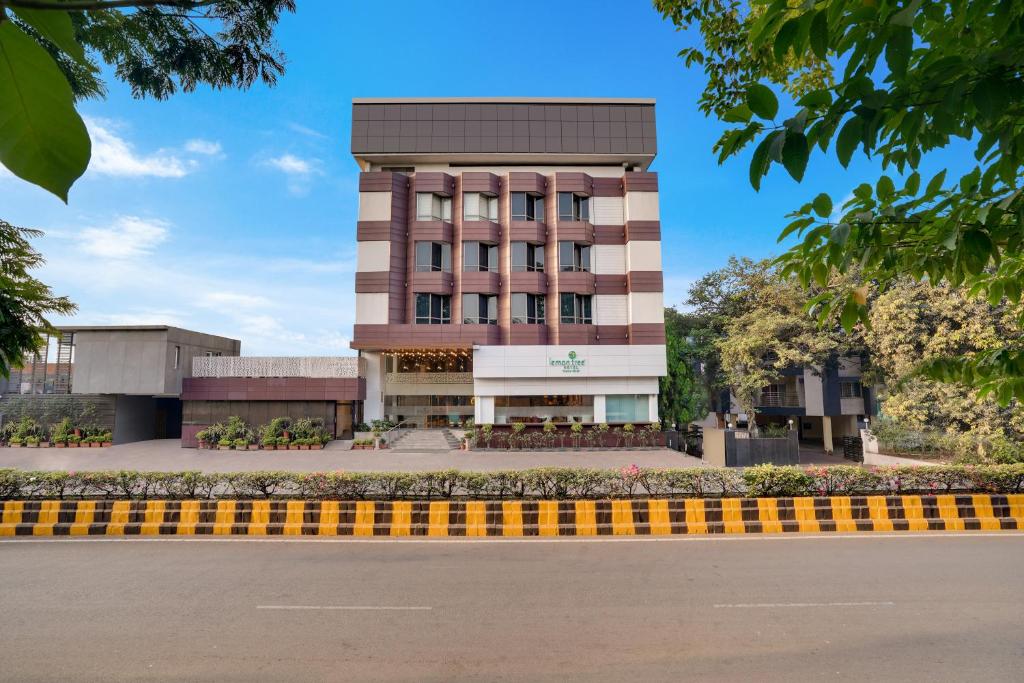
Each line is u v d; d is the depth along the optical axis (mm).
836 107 1345
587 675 5324
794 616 6652
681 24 5055
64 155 801
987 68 1368
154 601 7223
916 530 10789
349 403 30922
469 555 9336
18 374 29781
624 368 29125
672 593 7449
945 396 20047
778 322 27781
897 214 1854
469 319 30172
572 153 31125
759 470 11734
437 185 30781
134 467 21203
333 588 7707
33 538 10539
